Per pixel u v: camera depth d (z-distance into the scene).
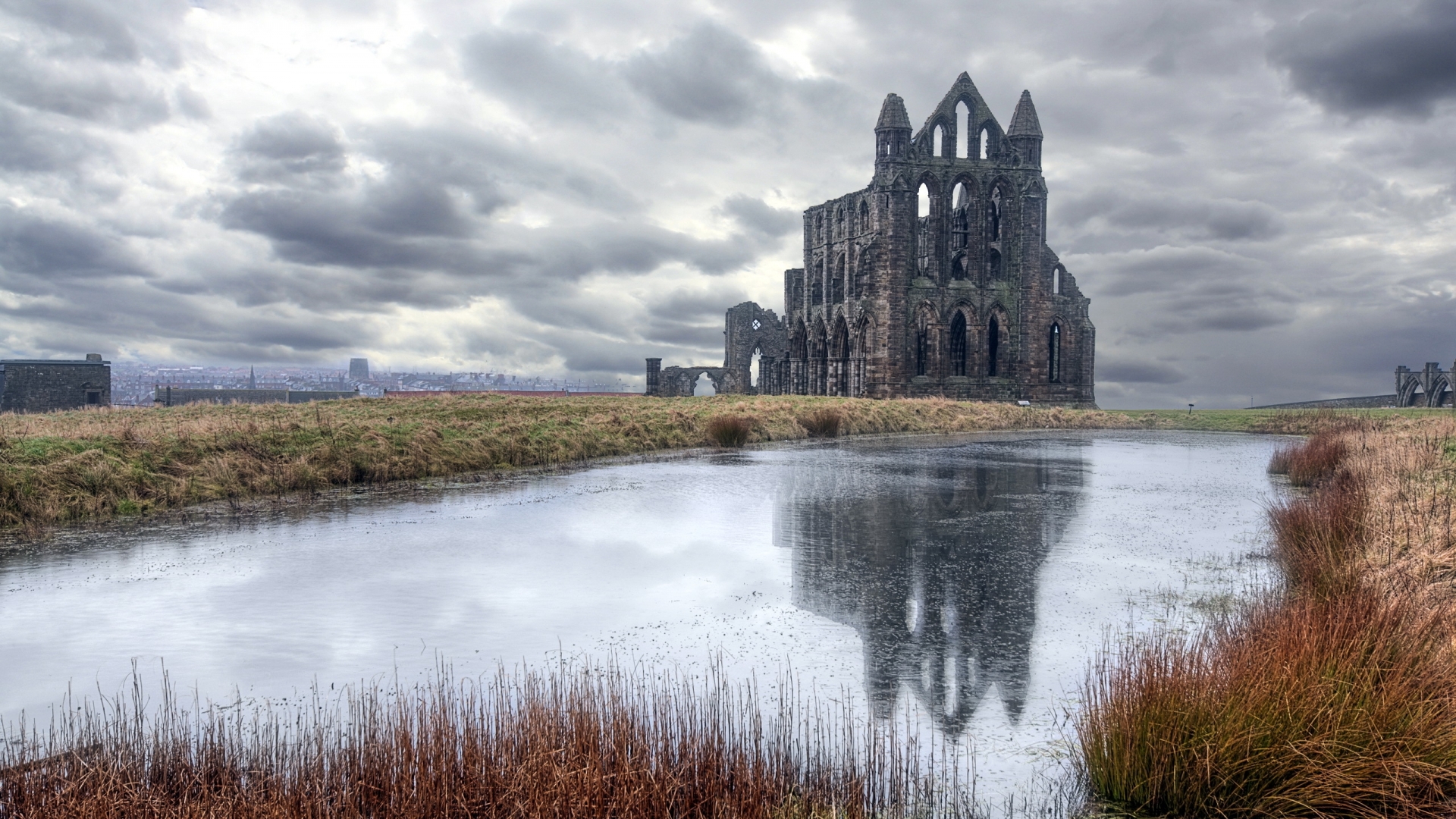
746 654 9.84
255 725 7.24
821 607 11.79
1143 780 6.21
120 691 8.61
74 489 18.78
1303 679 6.29
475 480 25.53
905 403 62.25
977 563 14.57
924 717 8.05
